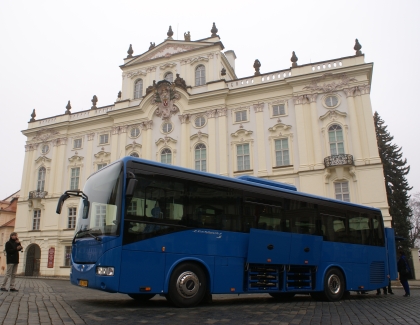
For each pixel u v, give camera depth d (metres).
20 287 19.58
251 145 34.12
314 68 33.31
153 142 38.00
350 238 16.67
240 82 36.25
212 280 12.33
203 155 35.53
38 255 41.25
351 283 16.25
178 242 11.82
